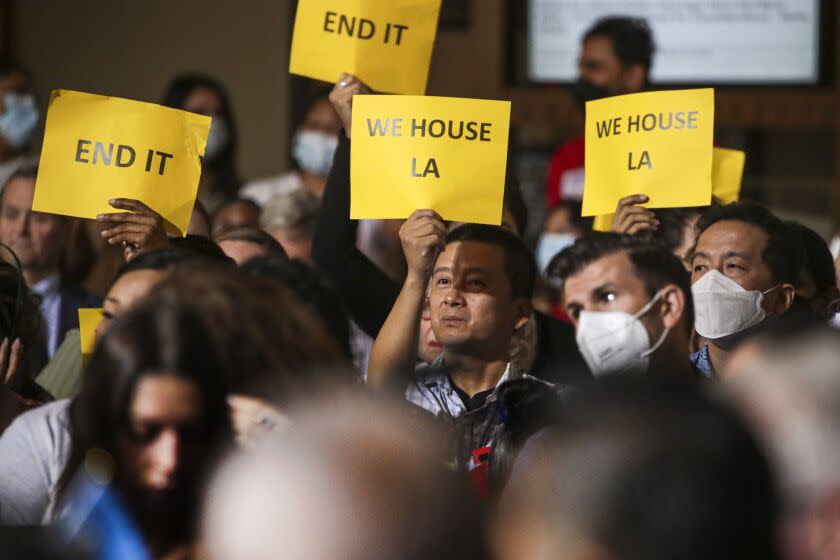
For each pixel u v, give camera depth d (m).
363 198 5.38
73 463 3.59
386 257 9.40
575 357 6.15
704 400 2.09
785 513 2.09
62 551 3.21
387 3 6.00
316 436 2.01
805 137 12.34
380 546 1.93
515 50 12.23
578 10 12.06
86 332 4.81
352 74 6.01
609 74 9.28
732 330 5.64
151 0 12.36
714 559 1.91
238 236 6.50
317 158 9.98
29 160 9.91
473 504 2.07
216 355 3.02
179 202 5.47
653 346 5.13
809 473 2.15
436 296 5.36
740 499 1.93
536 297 8.16
